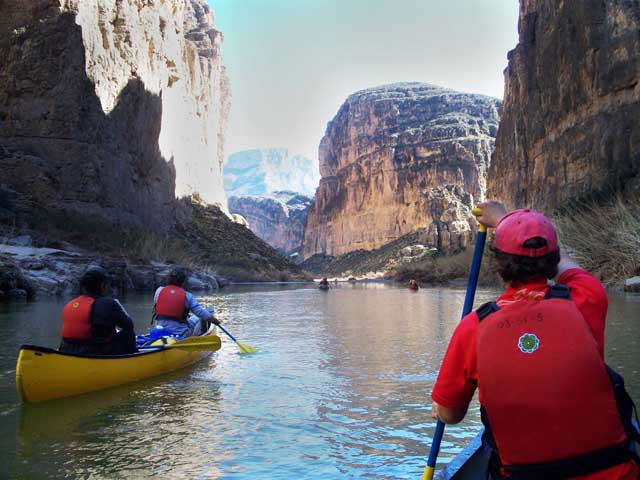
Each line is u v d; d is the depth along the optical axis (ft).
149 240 96.68
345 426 16.38
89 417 17.30
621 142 80.23
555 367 6.17
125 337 22.33
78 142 89.45
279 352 29.25
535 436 6.24
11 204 76.38
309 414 17.58
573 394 6.11
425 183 364.99
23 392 18.57
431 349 30.12
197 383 22.03
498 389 6.38
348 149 465.47
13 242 68.03
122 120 103.50
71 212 85.92
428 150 369.09
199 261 124.36
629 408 6.65
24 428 16.20
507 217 7.38
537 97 112.98
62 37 88.69
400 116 418.72
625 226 63.05
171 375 23.49
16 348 28.02
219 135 213.66
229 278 141.59
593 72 87.61
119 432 15.80
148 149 117.19
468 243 203.41
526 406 6.22
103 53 98.73
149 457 13.88
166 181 132.05
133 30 109.50
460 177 354.33
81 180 89.56
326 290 117.29
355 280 241.96
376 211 402.11
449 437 15.28
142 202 112.98
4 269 55.16
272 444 14.76
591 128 87.97
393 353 28.81
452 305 64.85
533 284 7.00
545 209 103.96
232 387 21.34
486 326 6.64
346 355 28.27
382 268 309.01
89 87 92.32
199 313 27.40
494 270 7.39
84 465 13.32
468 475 9.58
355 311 56.65
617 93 82.12
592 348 6.21
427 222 343.05
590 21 88.12
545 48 107.76
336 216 460.55
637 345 26.84
